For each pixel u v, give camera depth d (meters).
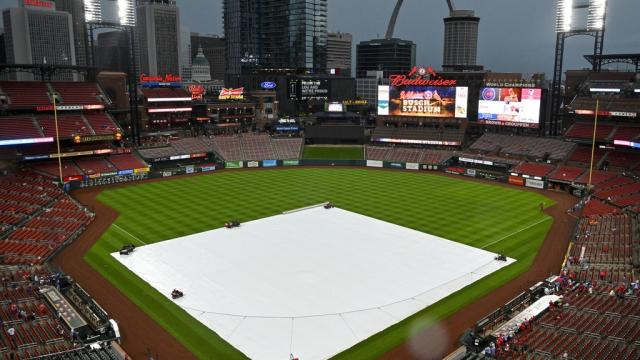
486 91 120.12
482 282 51.81
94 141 111.50
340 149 133.62
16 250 58.88
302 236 66.12
